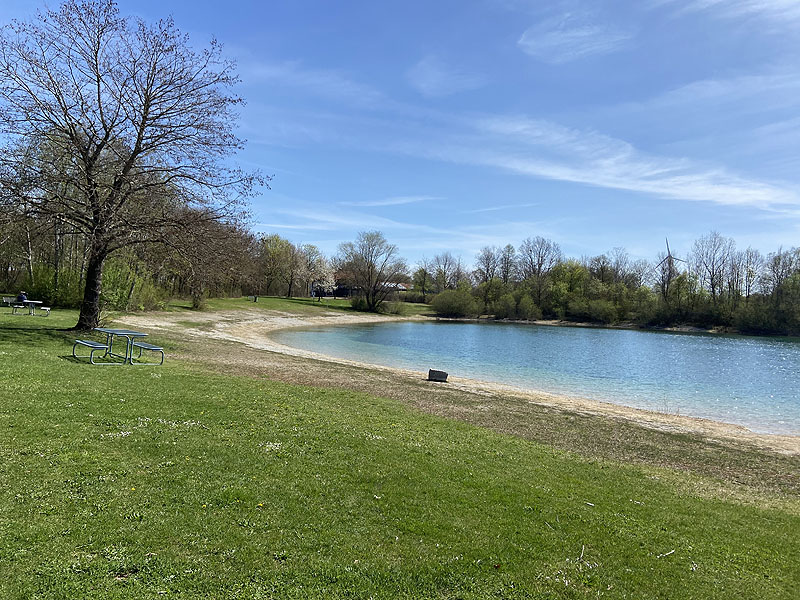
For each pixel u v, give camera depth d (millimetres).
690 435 14820
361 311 88125
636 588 4992
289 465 7363
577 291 95875
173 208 19297
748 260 81500
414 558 5074
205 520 5379
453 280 124625
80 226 19062
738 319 74875
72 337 18734
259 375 17062
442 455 8930
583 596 4738
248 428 9133
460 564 5055
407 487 6984
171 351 20500
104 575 4254
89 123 18250
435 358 34438
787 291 71250
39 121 17141
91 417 8531
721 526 7020
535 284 99188
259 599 4176
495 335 61594
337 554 5000
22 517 5008
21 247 37531
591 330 78812
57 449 6887
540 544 5691
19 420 7914
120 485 6008
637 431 14609
